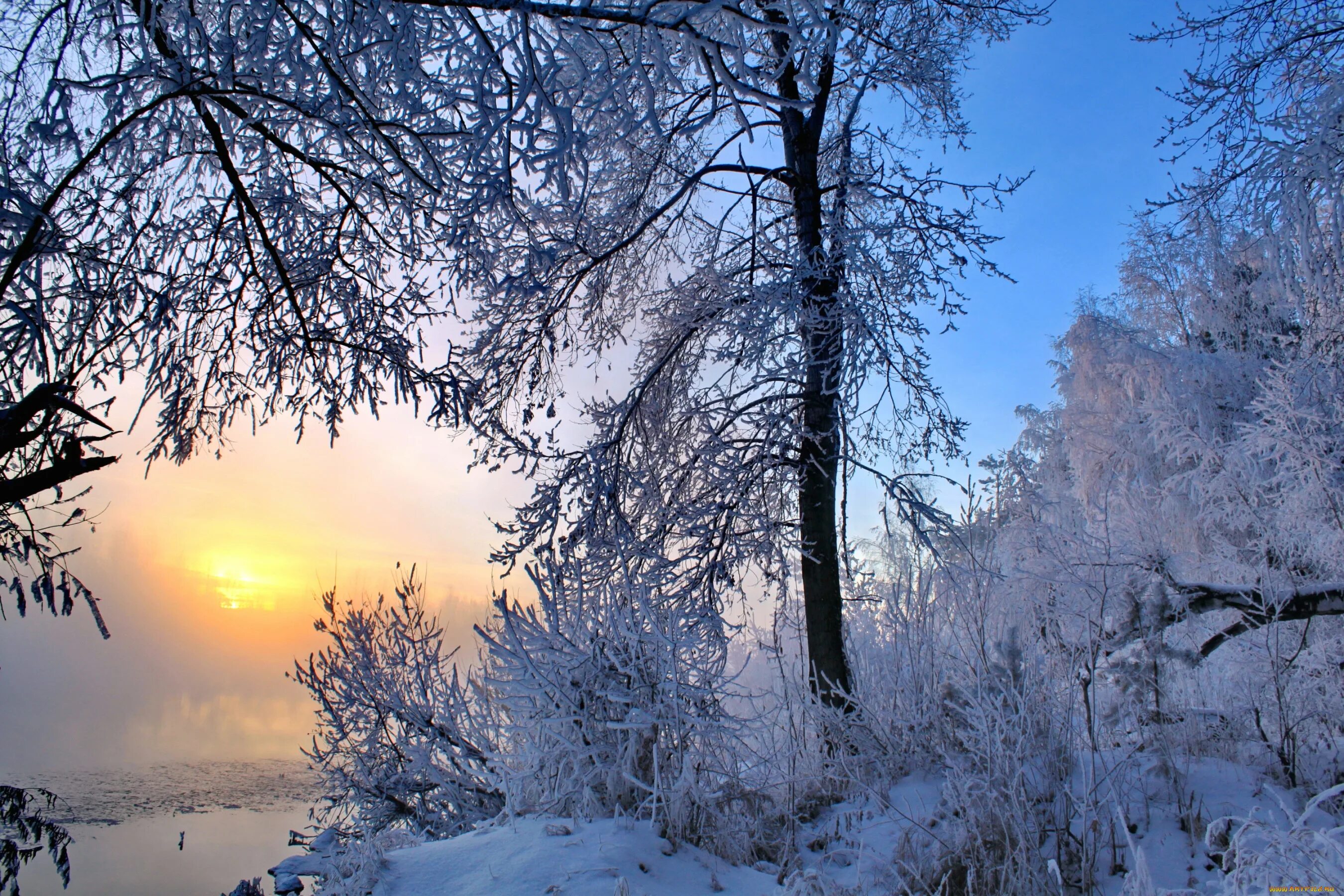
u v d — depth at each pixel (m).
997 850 3.52
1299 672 5.74
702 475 8.27
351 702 4.91
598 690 4.23
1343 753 4.89
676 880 3.29
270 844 6.95
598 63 4.14
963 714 4.84
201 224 5.61
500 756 4.40
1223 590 5.81
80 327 4.90
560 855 3.33
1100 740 5.26
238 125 5.07
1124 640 5.71
